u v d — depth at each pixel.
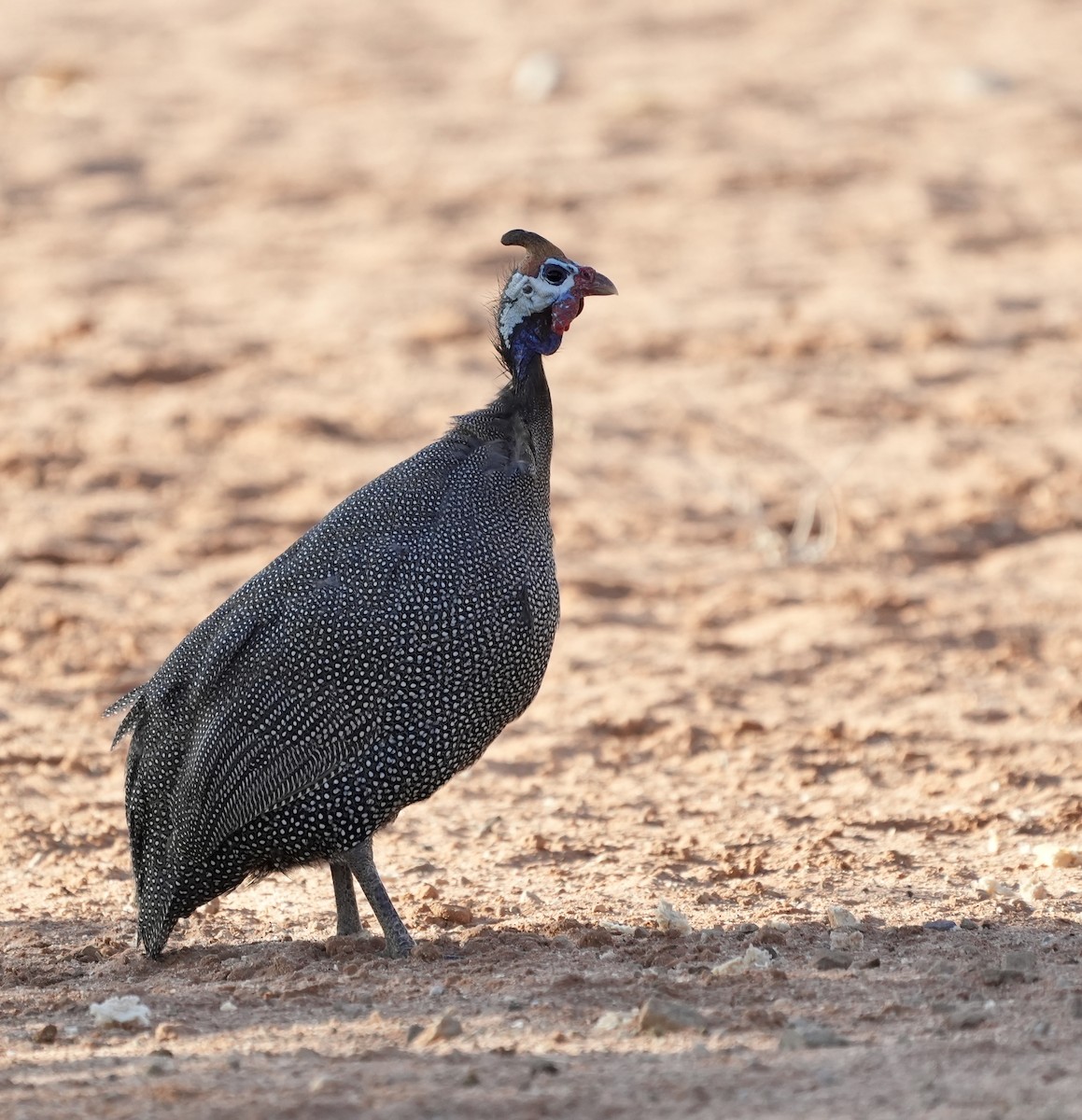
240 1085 7.76
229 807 9.95
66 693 16.78
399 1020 8.73
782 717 16.11
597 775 14.56
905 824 13.09
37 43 56.03
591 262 34.44
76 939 10.73
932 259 34.34
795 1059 7.92
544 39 55.41
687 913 10.98
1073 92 46.91
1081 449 24.50
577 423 25.86
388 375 27.91
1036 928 10.41
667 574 20.66
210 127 46.25
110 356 28.53
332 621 9.90
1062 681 17.06
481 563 10.09
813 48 53.12
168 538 21.50
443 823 13.30
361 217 38.03
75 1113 7.41
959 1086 7.43
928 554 21.27
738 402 26.75
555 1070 7.80
